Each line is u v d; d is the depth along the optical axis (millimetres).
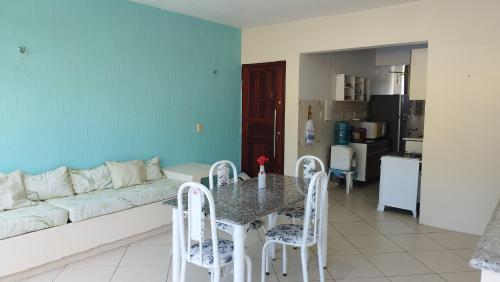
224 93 5836
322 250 3105
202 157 5547
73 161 3965
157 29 4707
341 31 4906
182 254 2455
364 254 3533
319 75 5855
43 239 3074
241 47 6051
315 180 2650
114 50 4254
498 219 1891
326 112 6113
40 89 3643
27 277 3041
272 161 5863
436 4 4102
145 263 3330
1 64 3354
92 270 3188
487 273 1405
